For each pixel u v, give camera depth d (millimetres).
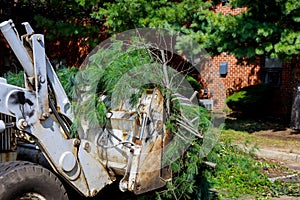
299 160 7172
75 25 10188
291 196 4938
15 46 2441
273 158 7332
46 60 2639
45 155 2588
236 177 5336
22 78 3381
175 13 9172
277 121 11883
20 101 2422
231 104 13461
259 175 5461
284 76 13094
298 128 10227
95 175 2906
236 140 8555
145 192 3154
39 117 2518
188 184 3398
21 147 3074
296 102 10289
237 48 9234
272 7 8883
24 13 11641
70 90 3014
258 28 8555
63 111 2760
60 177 2926
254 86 13344
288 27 8852
